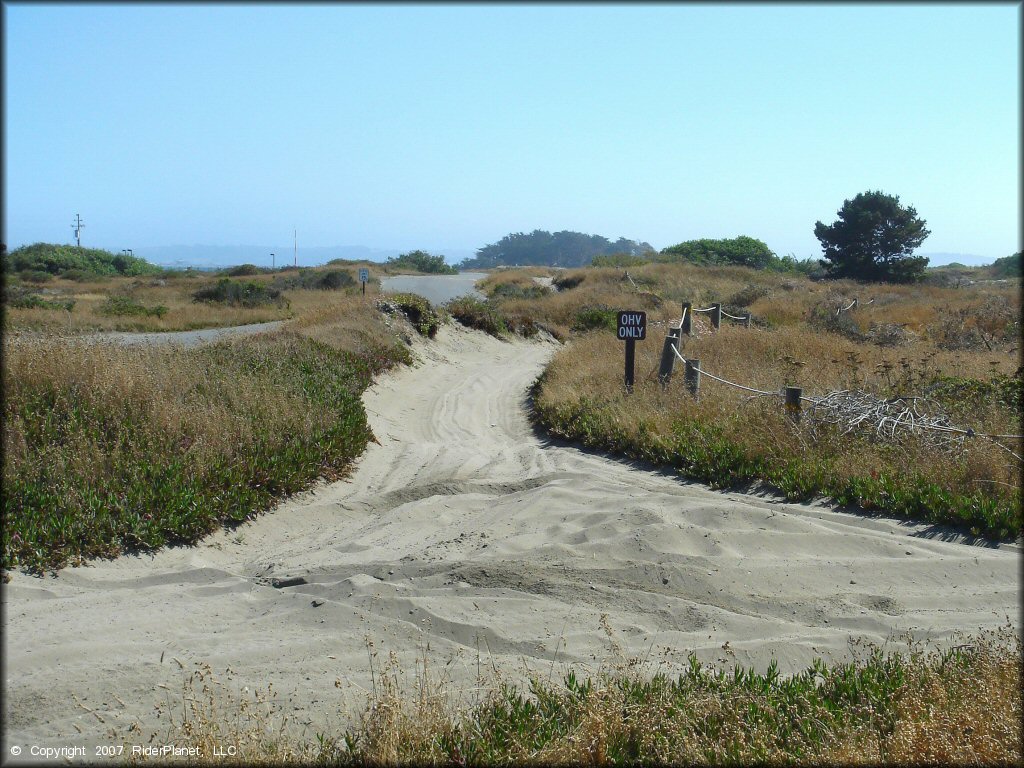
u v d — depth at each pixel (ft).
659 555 19.90
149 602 18.03
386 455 33.53
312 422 30.40
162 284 146.72
